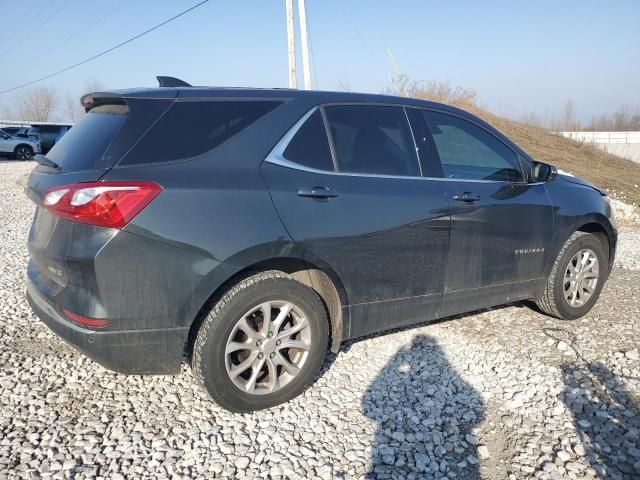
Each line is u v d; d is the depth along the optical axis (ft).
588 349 13.12
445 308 12.36
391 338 13.48
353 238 10.40
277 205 9.61
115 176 8.63
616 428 9.80
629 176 57.06
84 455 8.55
